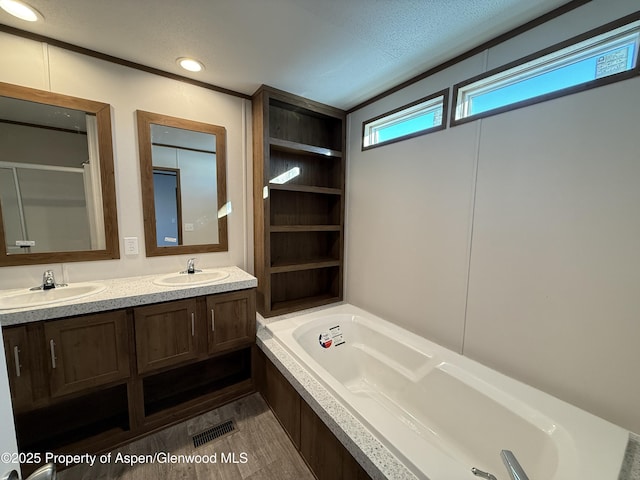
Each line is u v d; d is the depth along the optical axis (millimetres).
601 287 1200
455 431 1519
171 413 1770
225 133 2217
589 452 1047
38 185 1629
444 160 1782
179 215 2084
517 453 1254
